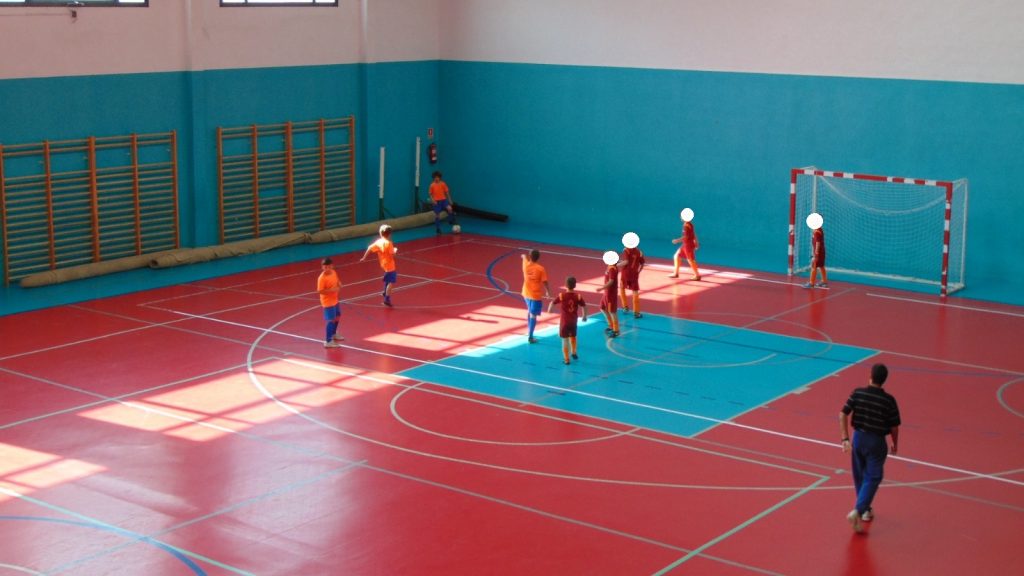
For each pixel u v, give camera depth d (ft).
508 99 102.42
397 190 103.96
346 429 49.03
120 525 39.04
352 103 99.04
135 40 81.97
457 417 50.75
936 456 46.14
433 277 80.18
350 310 70.44
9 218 76.13
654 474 44.06
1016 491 42.50
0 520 39.37
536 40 99.50
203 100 86.38
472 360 59.77
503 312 70.13
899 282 79.25
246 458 45.55
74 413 50.88
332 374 57.11
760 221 89.97
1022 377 56.85
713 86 90.22
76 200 80.02
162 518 39.65
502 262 85.66
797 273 81.97
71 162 79.51
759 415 51.21
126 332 64.75
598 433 48.78
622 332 65.57
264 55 90.58
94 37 79.36
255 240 89.40
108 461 45.14
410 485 42.78
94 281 78.13
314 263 85.15
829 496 41.93
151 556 36.58
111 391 54.08
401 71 102.17
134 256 83.35
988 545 37.78
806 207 86.38
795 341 63.62
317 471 44.16
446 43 105.29
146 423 49.65
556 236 96.89
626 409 51.98
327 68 96.17
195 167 86.48
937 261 81.05
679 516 39.99
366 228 96.53
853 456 38.93
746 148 89.51
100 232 81.71
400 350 61.57
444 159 106.93
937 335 64.90
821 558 36.65
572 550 37.06
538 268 62.18
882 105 82.23
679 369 58.29
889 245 83.15
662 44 92.27
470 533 38.42
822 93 84.84
